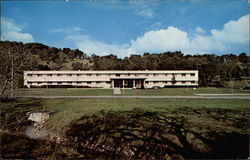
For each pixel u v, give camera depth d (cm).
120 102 1614
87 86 4444
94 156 685
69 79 4456
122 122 924
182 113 1126
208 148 669
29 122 1096
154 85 4581
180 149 679
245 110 1223
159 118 998
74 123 988
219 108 1302
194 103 1548
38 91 3084
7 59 1246
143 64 6619
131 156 677
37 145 760
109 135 816
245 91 3081
